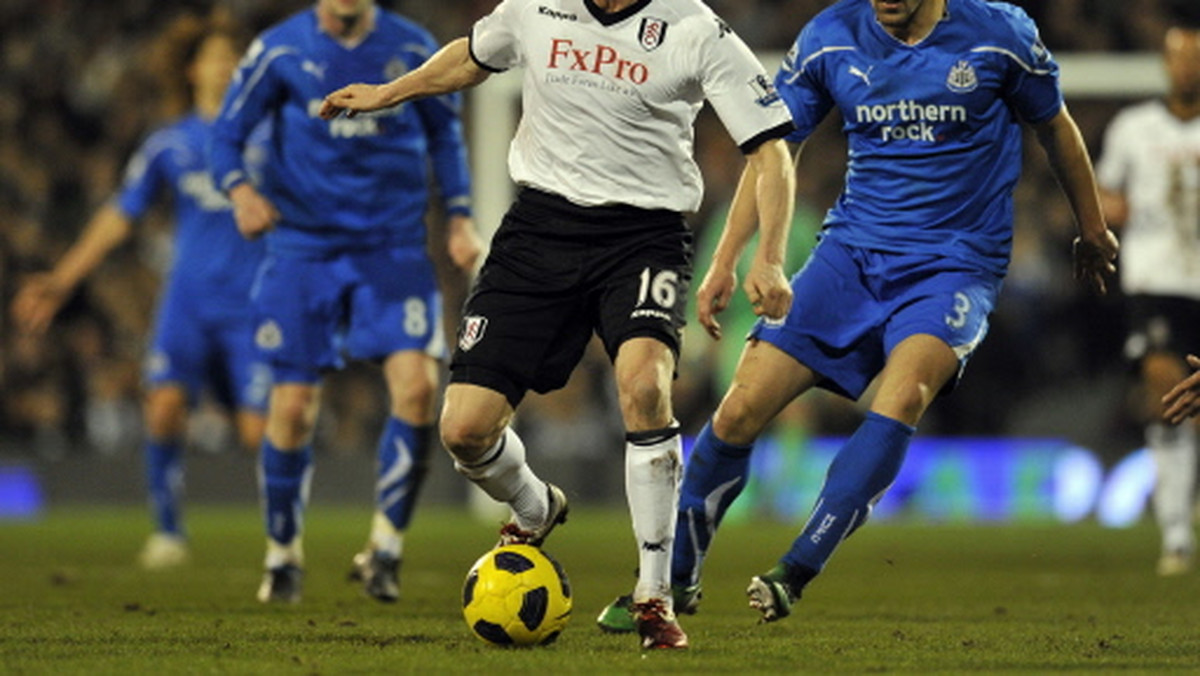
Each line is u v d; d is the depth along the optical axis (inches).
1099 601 1053.2
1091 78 2153.1
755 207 757.9
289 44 1026.7
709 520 816.3
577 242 738.8
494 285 748.0
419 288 1035.3
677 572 820.0
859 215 821.9
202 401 2463.1
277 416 1019.9
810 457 2260.1
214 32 1430.9
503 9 751.7
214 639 774.5
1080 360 2466.8
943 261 801.6
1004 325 2409.0
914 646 755.4
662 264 730.2
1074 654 726.5
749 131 716.7
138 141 2775.6
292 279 1031.0
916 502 2330.2
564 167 738.8
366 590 1016.2
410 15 2802.7
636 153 730.8
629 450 721.0
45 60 2886.3
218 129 1032.8
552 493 784.9
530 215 747.4
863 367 813.2
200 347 1439.5
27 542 1692.9
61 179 2753.4
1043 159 2554.1
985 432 2400.3
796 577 752.3
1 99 2837.1
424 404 1019.9
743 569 1334.9
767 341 804.0
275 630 820.0
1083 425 2420.0
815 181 2632.9
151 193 1437.0
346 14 1021.8
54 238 2664.9
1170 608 999.0
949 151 807.7
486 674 633.0
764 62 2304.4
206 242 1434.5
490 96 2214.6
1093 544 1704.0
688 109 733.9
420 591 1099.9
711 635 805.2
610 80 724.7
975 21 803.4
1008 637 807.7
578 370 2450.8
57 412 2487.7
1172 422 791.7
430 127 1058.1
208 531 1897.1
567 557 1466.5
